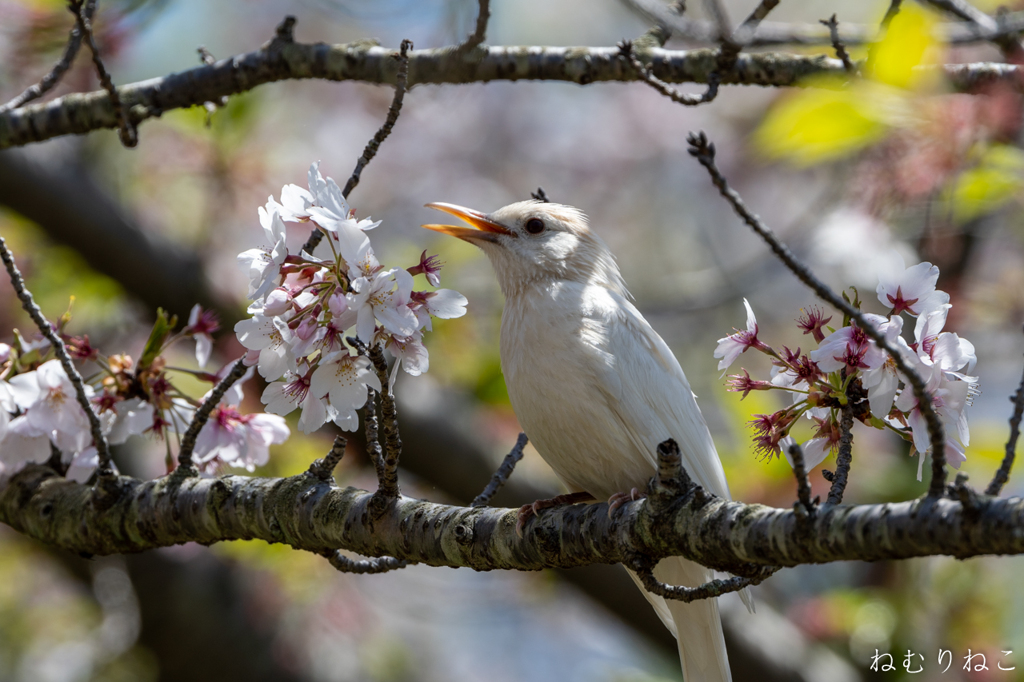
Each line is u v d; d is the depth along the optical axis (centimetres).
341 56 856
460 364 1362
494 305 1559
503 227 835
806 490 445
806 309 597
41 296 1314
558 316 743
